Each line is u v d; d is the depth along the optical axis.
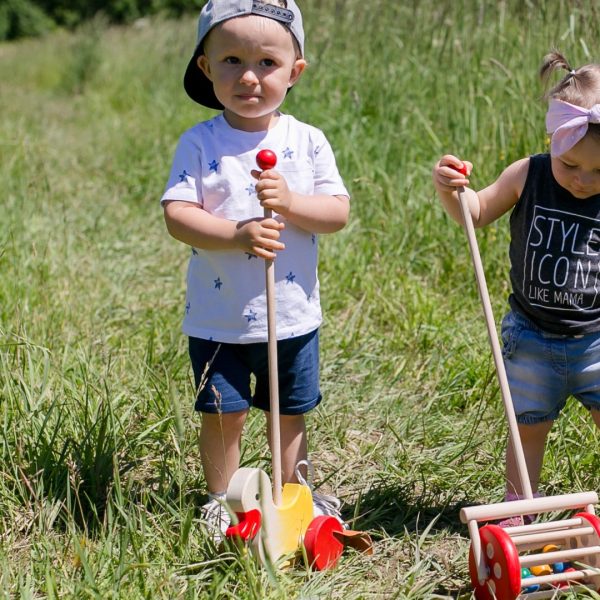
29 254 7.44
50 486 4.21
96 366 5.61
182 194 3.93
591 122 3.65
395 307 6.78
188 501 4.25
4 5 44.78
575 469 4.52
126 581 3.54
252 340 3.96
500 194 4.07
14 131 13.73
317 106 9.80
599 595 3.43
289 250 3.97
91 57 20.70
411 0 9.55
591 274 3.88
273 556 3.69
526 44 7.71
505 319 4.15
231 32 3.80
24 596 3.44
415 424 5.17
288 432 4.23
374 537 4.15
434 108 8.68
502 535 3.37
